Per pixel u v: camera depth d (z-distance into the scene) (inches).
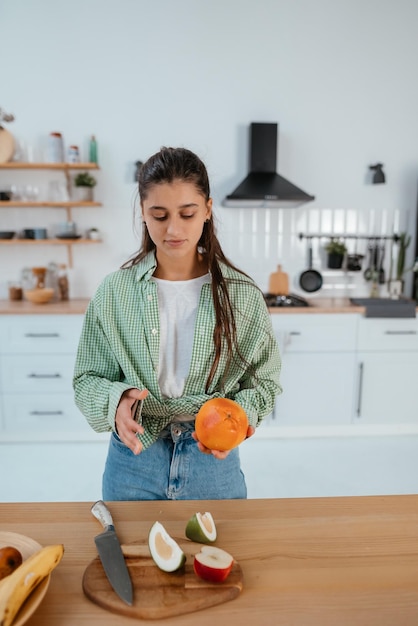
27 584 22.7
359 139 125.6
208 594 24.5
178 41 118.3
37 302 114.5
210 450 30.0
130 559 26.9
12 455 106.6
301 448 110.5
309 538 29.6
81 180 116.6
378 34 121.4
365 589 25.5
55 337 106.8
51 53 116.8
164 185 32.1
